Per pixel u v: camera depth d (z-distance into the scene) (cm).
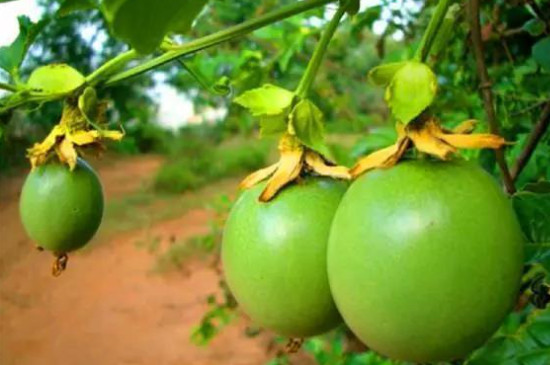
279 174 29
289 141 30
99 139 35
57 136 35
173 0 22
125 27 22
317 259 28
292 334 29
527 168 50
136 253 201
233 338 146
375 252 24
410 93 26
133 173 283
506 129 52
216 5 93
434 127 26
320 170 29
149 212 236
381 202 25
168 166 277
